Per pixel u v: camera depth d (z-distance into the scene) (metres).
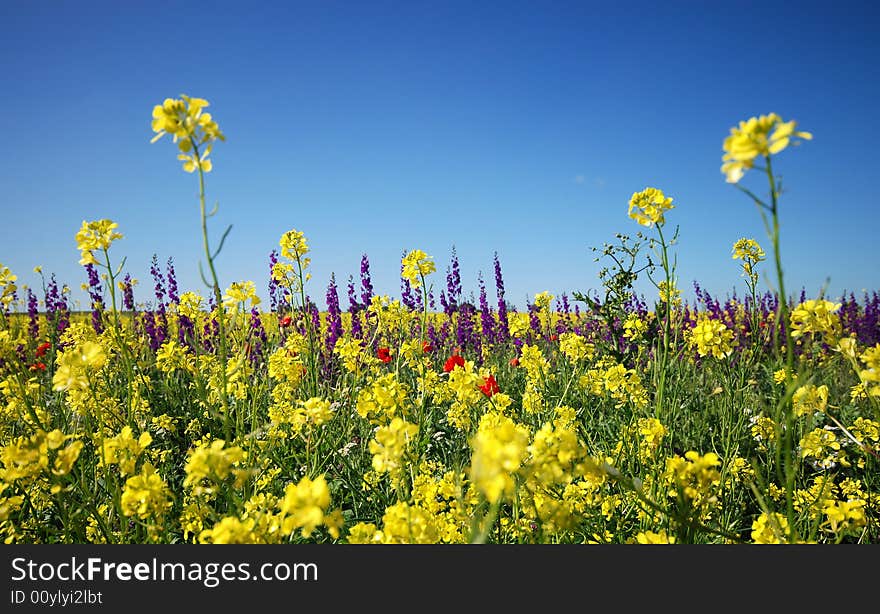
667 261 3.34
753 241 4.46
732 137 1.60
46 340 8.57
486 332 9.79
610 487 3.06
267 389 5.20
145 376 5.71
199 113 2.14
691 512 2.10
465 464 3.37
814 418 3.73
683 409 4.96
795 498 3.17
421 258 5.01
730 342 3.11
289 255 5.45
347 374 5.55
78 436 3.52
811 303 2.29
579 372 5.27
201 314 5.60
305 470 3.74
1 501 2.57
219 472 1.95
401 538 1.91
